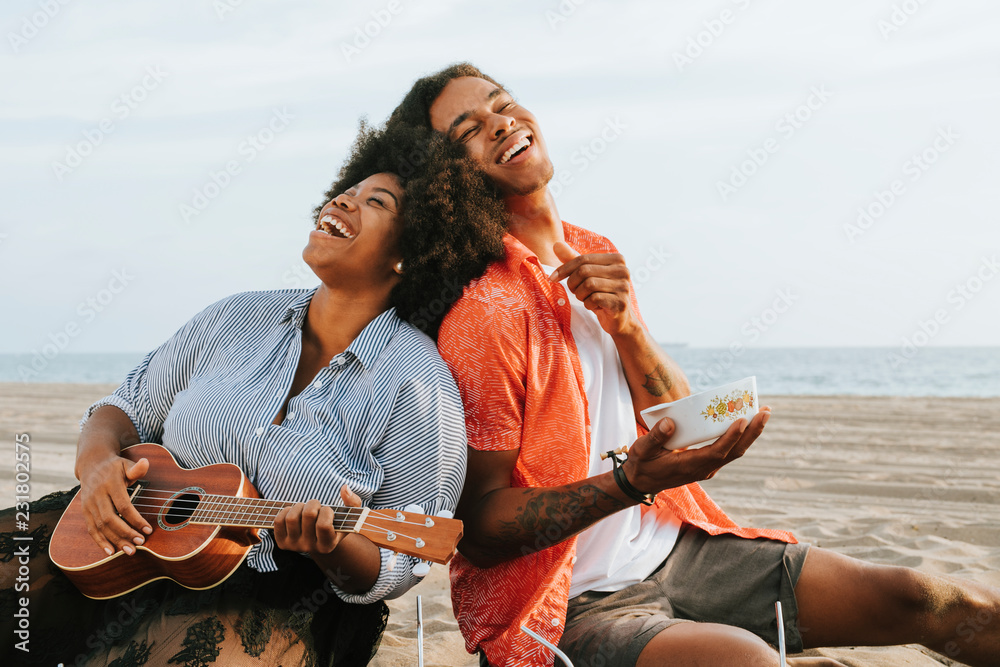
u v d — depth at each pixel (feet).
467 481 7.60
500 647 6.97
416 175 8.18
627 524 7.60
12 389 81.82
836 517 17.85
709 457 6.39
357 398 7.47
